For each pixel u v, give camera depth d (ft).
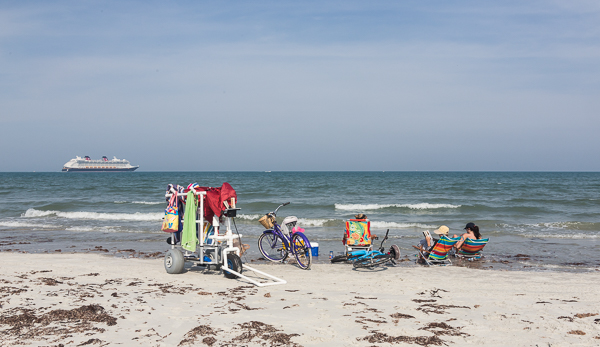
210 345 12.57
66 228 53.67
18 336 13.05
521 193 126.31
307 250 28.94
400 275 27.12
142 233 49.57
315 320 15.52
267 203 88.07
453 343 13.28
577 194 121.19
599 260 35.09
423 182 209.05
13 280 22.08
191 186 24.36
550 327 15.07
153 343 12.68
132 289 20.61
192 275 25.21
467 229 36.58
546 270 30.81
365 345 12.87
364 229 30.94
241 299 18.85
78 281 22.44
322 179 257.55
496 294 21.11
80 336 13.17
